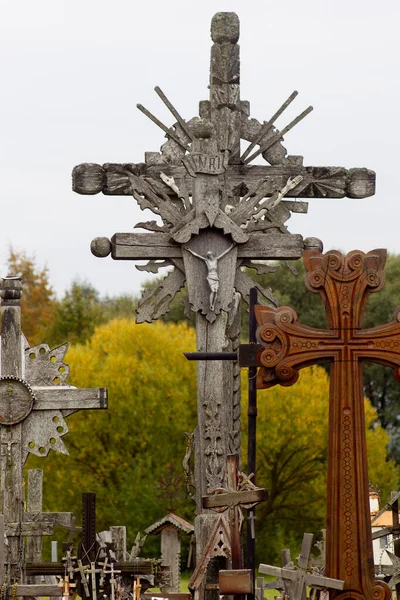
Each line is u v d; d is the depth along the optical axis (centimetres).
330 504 1930
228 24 2948
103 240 2769
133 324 6200
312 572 2086
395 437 7069
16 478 2789
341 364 1936
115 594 2395
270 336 1938
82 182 2900
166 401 5900
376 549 3092
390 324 1941
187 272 2750
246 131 2961
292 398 5766
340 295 1939
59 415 2802
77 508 5791
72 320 7681
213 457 2692
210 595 2511
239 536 2052
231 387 2738
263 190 2834
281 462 5847
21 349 2809
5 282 2808
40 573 2392
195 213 2750
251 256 2784
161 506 5653
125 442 5859
